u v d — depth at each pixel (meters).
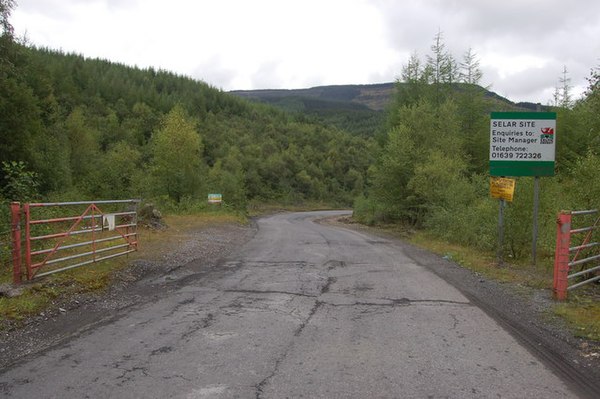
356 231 24.88
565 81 28.33
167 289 8.10
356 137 114.81
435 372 4.36
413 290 8.17
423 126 24.97
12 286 7.12
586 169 9.53
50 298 6.89
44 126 31.88
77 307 6.74
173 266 10.27
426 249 15.06
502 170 11.50
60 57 118.19
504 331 5.73
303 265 11.01
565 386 4.10
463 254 13.16
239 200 46.69
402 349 5.02
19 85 25.08
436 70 31.98
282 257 12.43
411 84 32.44
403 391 3.93
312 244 16.17
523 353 4.94
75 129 43.69
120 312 6.53
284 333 5.56
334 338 5.38
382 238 19.98
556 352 5.00
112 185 28.97
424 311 6.69
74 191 24.55
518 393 3.93
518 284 8.79
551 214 12.12
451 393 3.90
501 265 11.14
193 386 4.01
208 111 122.00
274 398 3.78
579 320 6.20
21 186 11.67
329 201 84.62
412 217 25.19
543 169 11.41
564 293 7.46
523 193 12.62
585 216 9.02
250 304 7.04
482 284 8.84
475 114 30.84
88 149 43.66
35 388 3.98
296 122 121.50
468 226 15.84
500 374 4.34
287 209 69.88
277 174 79.75
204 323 5.98
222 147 82.94
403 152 24.33
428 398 3.80
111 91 106.50
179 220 23.53
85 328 5.75
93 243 9.30
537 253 12.76
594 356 4.90
